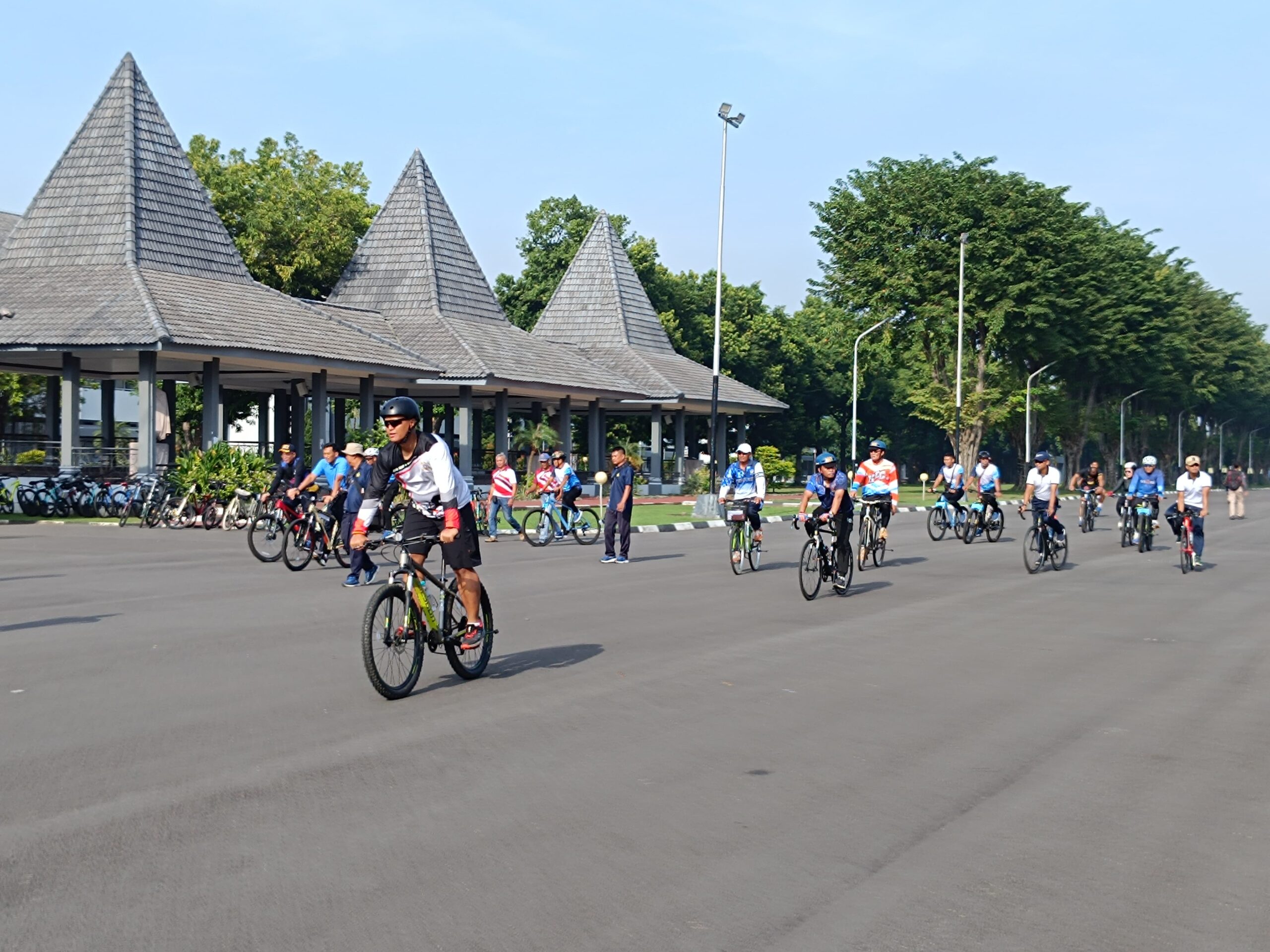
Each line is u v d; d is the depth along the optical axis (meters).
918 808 6.23
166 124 38.50
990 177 60.25
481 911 4.74
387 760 7.12
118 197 36.47
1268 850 5.61
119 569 19.09
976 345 62.34
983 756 7.39
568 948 4.39
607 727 8.06
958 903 4.89
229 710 8.50
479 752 7.32
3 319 32.84
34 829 5.74
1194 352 86.88
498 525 31.09
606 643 11.79
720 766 7.06
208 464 29.55
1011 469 110.69
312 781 6.63
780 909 4.80
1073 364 72.00
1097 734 8.04
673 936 4.51
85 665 10.30
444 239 49.66
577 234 75.00
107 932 4.50
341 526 18.73
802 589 15.78
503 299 75.88
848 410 92.31
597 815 6.04
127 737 7.66
